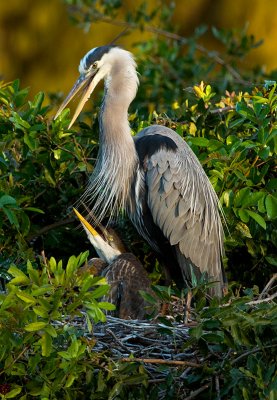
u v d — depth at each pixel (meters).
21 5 27.30
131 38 26.22
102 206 12.11
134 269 11.02
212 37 27.47
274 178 10.91
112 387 8.41
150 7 26.69
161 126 11.85
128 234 12.70
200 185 11.49
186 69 15.73
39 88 27.12
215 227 11.52
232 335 8.16
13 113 10.90
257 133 11.01
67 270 8.14
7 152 11.69
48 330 7.89
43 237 11.77
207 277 11.42
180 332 9.20
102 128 11.70
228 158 10.86
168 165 11.41
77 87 11.75
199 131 11.67
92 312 8.09
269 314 8.30
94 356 8.46
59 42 27.25
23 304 8.02
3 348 8.02
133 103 15.08
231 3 27.02
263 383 7.87
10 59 27.33
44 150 11.33
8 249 10.97
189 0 27.58
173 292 8.80
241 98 11.97
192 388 8.64
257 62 26.02
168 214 11.45
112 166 11.70
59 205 11.77
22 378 8.55
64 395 8.42
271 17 26.56
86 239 12.12
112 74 11.67
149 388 8.77
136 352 9.00
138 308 10.83
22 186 11.27
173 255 11.78
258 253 11.31
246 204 10.65
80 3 17.20
